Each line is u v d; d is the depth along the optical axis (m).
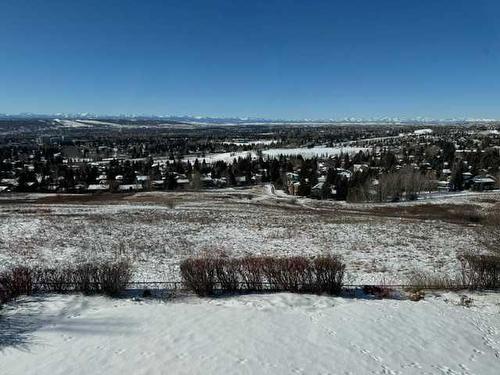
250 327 9.92
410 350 9.17
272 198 72.00
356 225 34.47
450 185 85.12
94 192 84.88
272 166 117.88
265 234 29.22
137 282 13.35
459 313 11.54
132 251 22.23
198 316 10.56
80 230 28.62
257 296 12.25
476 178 88.06
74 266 17.98
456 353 9.18
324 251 23.34
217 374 7.81
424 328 10.35
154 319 10.31
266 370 8.02
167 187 95.00
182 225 32.47
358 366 8.36
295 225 33.84
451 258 21.66
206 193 78.81
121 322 10.09
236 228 31.69
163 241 25.61
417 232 31.11
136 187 94.19
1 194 71.19
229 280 12.73
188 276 12.48
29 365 8.05
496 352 9.38
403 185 71.50
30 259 19.64
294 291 12.90
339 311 11.23
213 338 9.27
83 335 9.36
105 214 39.00
